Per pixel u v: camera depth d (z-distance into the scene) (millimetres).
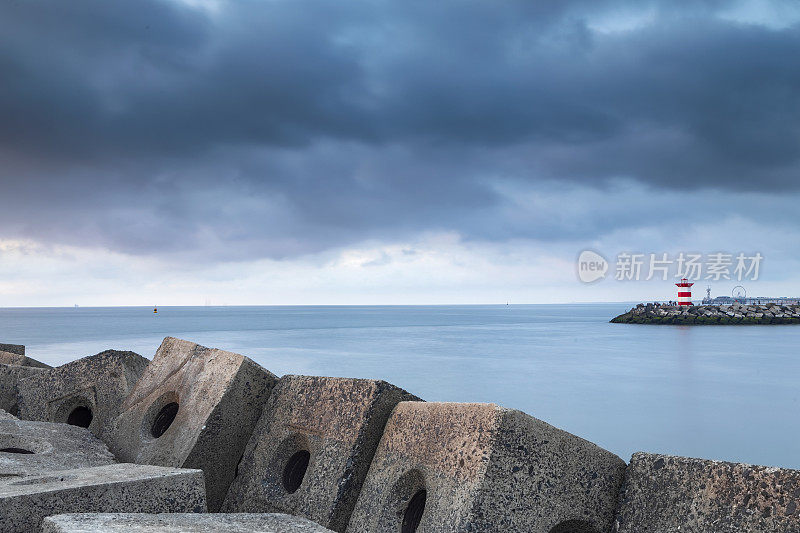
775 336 67125
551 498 4191
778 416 20812
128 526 3449
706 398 24484
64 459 5945
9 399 9062
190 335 64625
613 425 19375
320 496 5176
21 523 3754
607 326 95625
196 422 6078
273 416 5957
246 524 3777
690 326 92125
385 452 5059
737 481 3648
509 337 66188
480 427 4281
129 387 7727
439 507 4227
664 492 3984
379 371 32062
